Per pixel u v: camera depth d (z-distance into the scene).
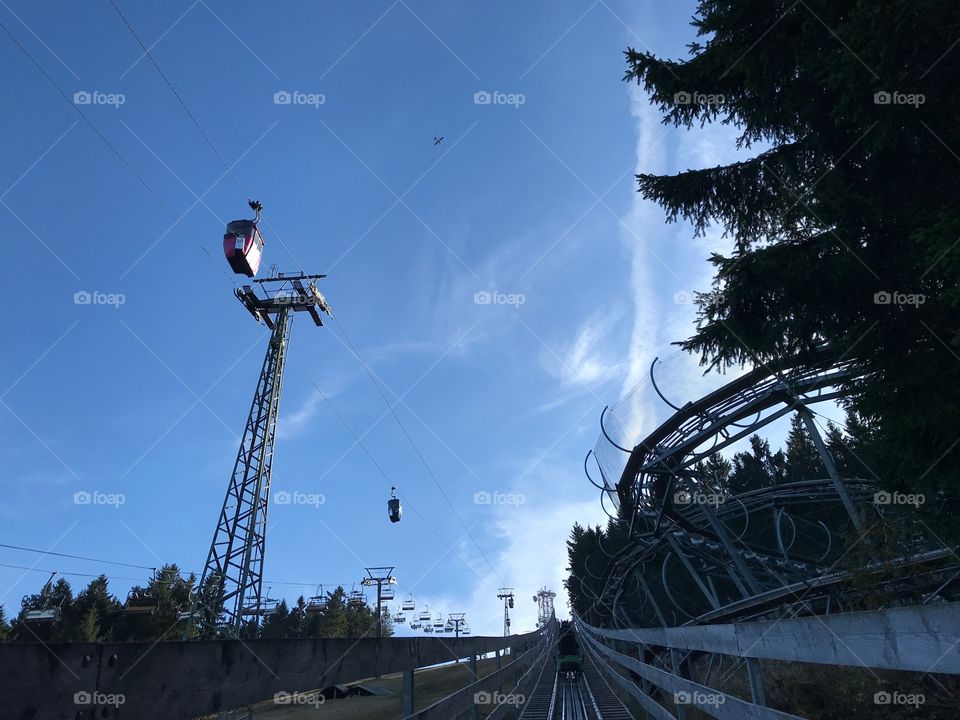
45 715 1.92
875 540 10.48
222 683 2.80
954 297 5.78
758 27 7.83
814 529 38.88
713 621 26.89
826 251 7.40
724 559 35.22
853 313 7.35
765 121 8.73
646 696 9.85
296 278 55.50
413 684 5.84
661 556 54.41
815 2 7.01
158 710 2.38
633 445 28.11
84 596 74.38
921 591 11.34
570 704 15.95
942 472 6.72
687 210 9.50
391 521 52.06
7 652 1.83
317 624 103.62
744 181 9.09
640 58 9.00
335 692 43.97
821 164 8.34
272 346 53.53
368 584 63.78
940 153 6.96
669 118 9.45
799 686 9.00
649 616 53.44
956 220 5.58
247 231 50.34
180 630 40.84
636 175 9.51
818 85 7.53
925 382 6.68
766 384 22.03
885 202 7.23
